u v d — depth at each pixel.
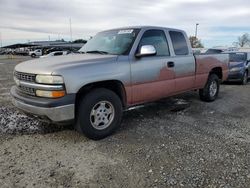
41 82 3.88
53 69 3.85
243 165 3.49
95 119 4.29
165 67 5.30
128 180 3.11
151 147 4.05
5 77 13.81
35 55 52.41
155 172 3.29
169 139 4.38
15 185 2.98
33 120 5.21
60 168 3.38
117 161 3.58
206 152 3.88
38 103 3.84
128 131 4.76
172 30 5.73
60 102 3.80
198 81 6.45
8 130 4.67
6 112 5.80
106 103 4.38
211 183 3.05
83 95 4.17
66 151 3.88
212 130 4.85
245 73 11.74
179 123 5.26
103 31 5.75
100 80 4.19
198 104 6.94
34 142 4.20
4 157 3.66
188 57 5.97
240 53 11.97
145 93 4.96
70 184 3.02
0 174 3.21
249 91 9.55
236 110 6.41
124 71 4.54
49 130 4.71
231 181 3.10
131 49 4.75
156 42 5.27
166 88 5.41
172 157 3.71
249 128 5.00
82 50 5.47
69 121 3.99
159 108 6.46
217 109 6.45
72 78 3.88
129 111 6.12
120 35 5.19
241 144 4.20
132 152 3.87
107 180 3.11
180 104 6.91
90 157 3.70
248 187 2.98
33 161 3.56
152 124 5.18
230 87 10.67
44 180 3.10
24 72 4.14
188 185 3.01
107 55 4.65
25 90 4.19
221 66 7.34
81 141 4.27
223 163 3.54
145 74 4.88
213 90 7.30
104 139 4.37
